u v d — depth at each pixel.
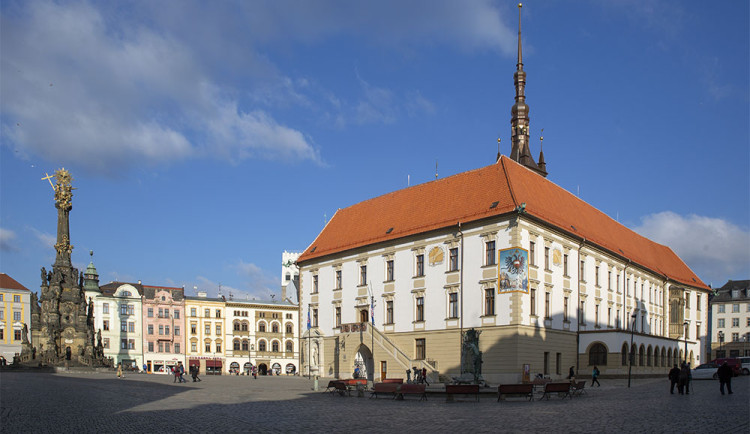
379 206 85.69
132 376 75.88
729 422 24.14
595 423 25.00
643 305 87.94
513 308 61.19
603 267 77.56
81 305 91.25
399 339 73.06
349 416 29.22
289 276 172.25
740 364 66.00
